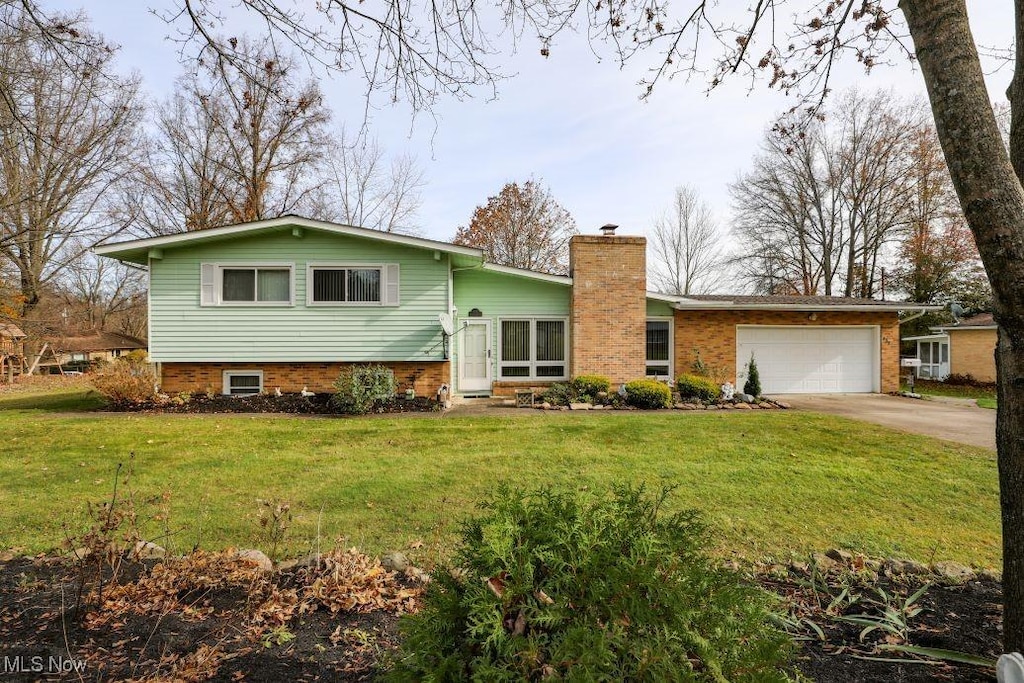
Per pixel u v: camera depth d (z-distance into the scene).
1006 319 2.18
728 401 14.20
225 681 2.28
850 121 27.55
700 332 16.81
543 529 1.90
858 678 2.28
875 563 3.80
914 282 27.88
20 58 7.07
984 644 2.58
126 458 7.24
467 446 8.12
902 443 8.54
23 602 3.01
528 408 13.03
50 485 5.95
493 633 1.66
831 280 30.38
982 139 2.15
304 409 12.16
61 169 16.44
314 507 5.23
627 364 15.67
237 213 24.94
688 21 4.77
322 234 13.52
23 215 14.25
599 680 1.59
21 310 25.94
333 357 13.57
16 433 8.93
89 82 5.86
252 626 2.76
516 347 15.97
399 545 4.24
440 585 2.04
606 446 8.09
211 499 5.45
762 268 32.25
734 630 1.79
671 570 1.82
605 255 15.69
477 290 15.91
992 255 2.13
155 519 4.79
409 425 10.02
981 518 5.15
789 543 4.41
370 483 6.02
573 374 15.55
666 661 1.61
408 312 13.72
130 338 43.12
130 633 2.68
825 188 29.52
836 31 4.72
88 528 4.49
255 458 7.29
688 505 5.34
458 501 5.40
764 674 1.68
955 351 24.92
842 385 17.42
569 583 1.77
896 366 17.48
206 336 13.25
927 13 2.29
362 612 2.95
